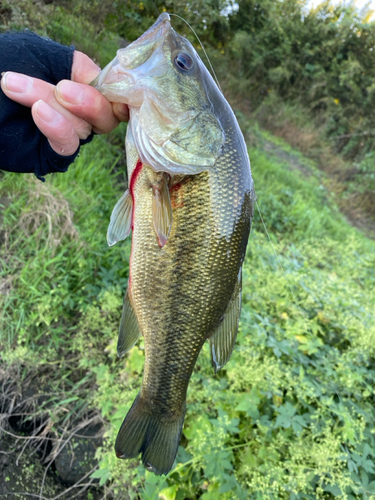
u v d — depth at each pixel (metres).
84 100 0.20
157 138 0.21
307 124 1.78
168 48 0.21
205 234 0.23
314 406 0.40
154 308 0.24
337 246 0.79
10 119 0.20
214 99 0.23
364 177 1.55
